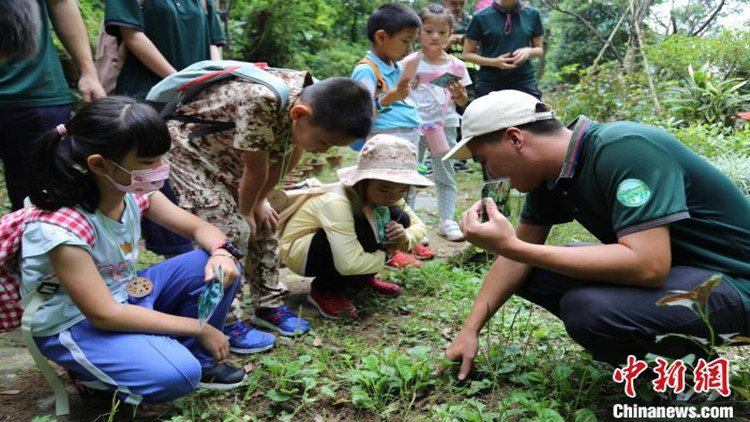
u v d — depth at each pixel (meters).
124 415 2.07
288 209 3.04
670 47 8.86
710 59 8.66
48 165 1.83
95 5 7.01
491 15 5.60
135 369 1.88
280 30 9.30
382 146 2.91
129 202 2.08
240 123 2.22
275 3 9.01
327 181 6.38
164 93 2.40
